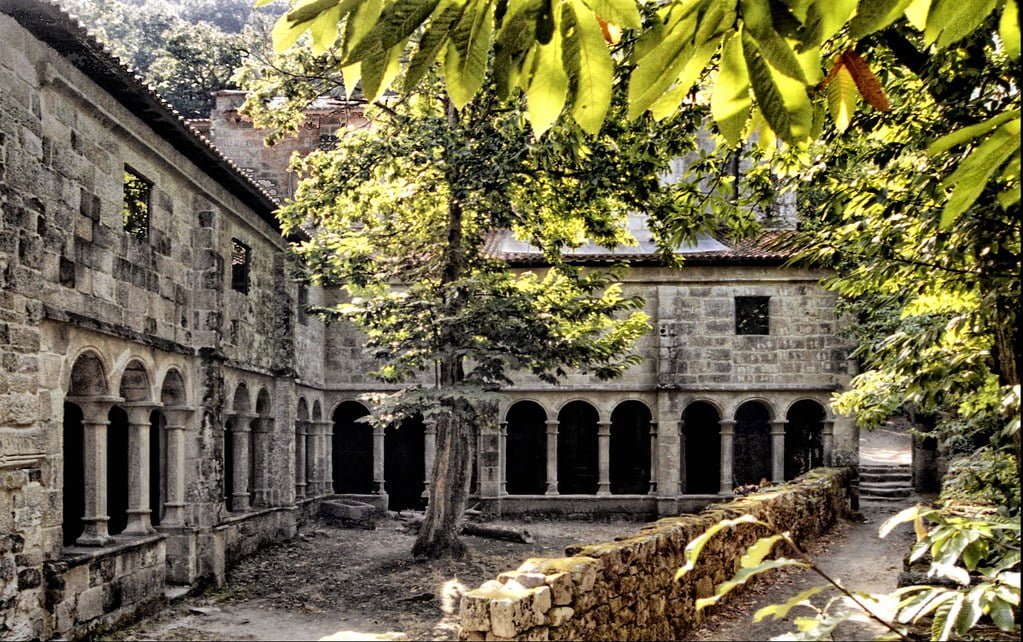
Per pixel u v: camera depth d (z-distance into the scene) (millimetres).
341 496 23234
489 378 16422
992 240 5938
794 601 2863
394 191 17328
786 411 22484
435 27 2221
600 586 7523
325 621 12438
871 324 16641
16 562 9516
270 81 17156
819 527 16547
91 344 11336
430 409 15117
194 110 37062
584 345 16078
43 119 10289
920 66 6125
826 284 9906
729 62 2322
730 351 22625
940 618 2938
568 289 17016
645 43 2264
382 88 2254
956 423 11562
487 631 6258
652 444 22875
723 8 2172
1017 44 2074
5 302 9414
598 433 23203
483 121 15164
